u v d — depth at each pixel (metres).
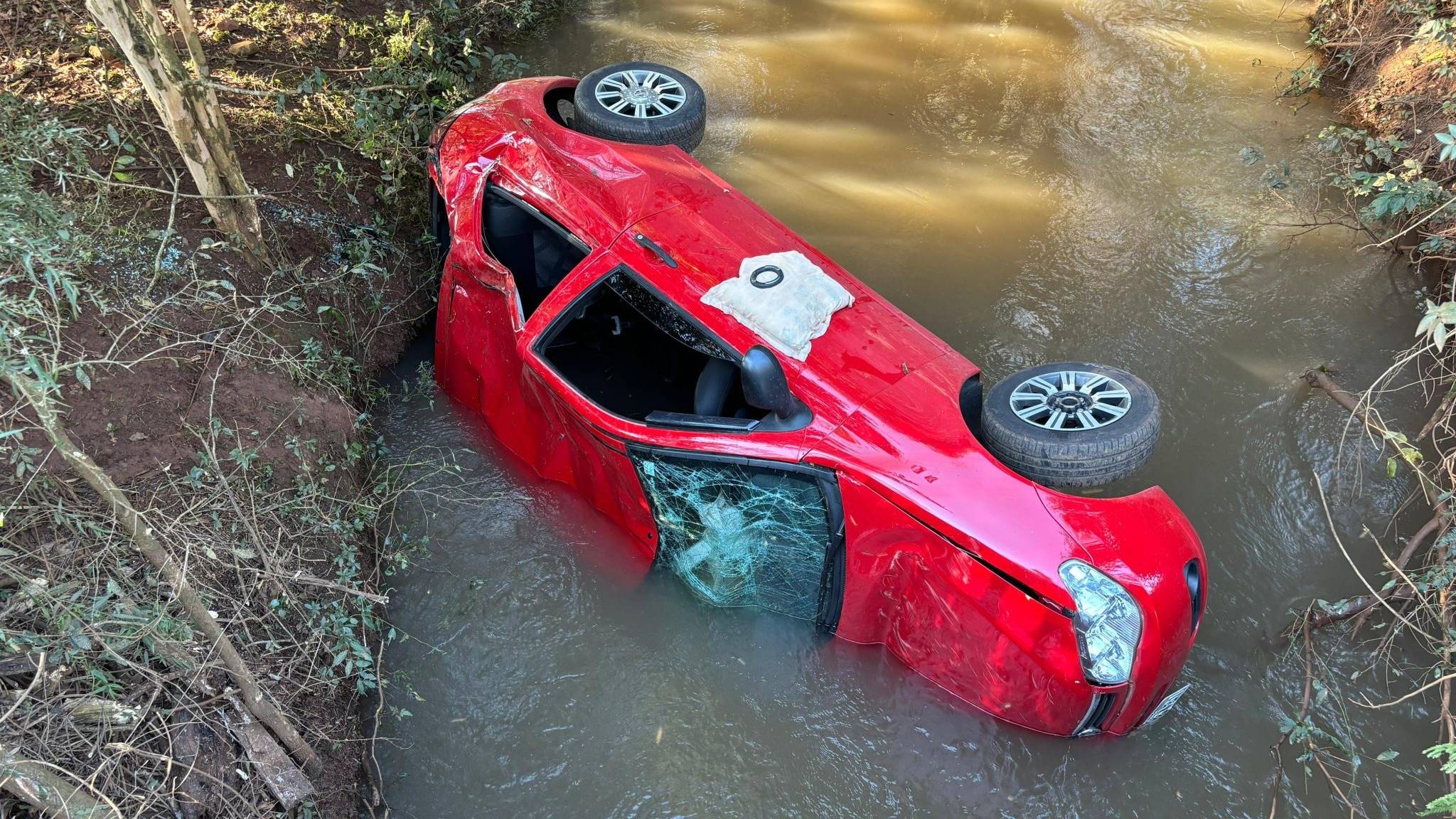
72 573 3.50
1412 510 4.71
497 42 7.90
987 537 3.56
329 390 4.91
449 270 4.99
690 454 4.02
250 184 5.55
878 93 7.57
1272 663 4.17
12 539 3.56
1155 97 7.56
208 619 3.06
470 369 5.11
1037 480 3.89
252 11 6.95
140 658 3.44
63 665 3.24
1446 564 3.98
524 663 4.25
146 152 5.31
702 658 4.26
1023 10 8.76
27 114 4.36
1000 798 3.77
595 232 4.59
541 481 4.96
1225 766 3.84
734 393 4.51
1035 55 8.05
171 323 4.61
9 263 4.06
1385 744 3.90
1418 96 6.78
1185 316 5.73
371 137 5.70
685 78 5.56
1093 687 3.51
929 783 3.82
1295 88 7.54
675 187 4.80
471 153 5.15
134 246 4.80
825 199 6.49
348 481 4.68
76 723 3.18
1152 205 6.52
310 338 5.03
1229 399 5.24
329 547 4.33
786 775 3.86
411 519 4.77
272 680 3.71
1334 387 5.15
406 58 6.76
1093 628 3.44
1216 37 8.35
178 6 4.46
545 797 3.81
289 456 4.46
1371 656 4.18
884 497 3.73
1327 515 4.18
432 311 5.87
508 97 5.49
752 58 7.94
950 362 4.23
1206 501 4.77
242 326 4.60
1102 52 8.12
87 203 4.75
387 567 4.55
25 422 3.91
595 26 8.28
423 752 3.95
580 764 3.91
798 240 4.70
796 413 3.91
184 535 3.78
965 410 4.24
